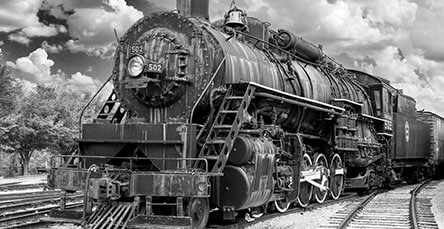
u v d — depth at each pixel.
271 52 11.91
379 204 13.75
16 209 12.23
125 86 9.38
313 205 12.58
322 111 12.84
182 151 8.31
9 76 29.64
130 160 8.51
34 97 33.06
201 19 10.31
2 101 29.25
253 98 9.84
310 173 12.28
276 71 11.34
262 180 9.43
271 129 10.47
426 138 25.20
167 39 9.14
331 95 13.87
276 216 10.93
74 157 8.95
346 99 14.40
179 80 8.93
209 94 9.03
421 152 23.81
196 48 9.05
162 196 8.03
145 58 9.10
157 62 9.07
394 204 13.73
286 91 11.41
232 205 8.88
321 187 12.80
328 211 12.05
